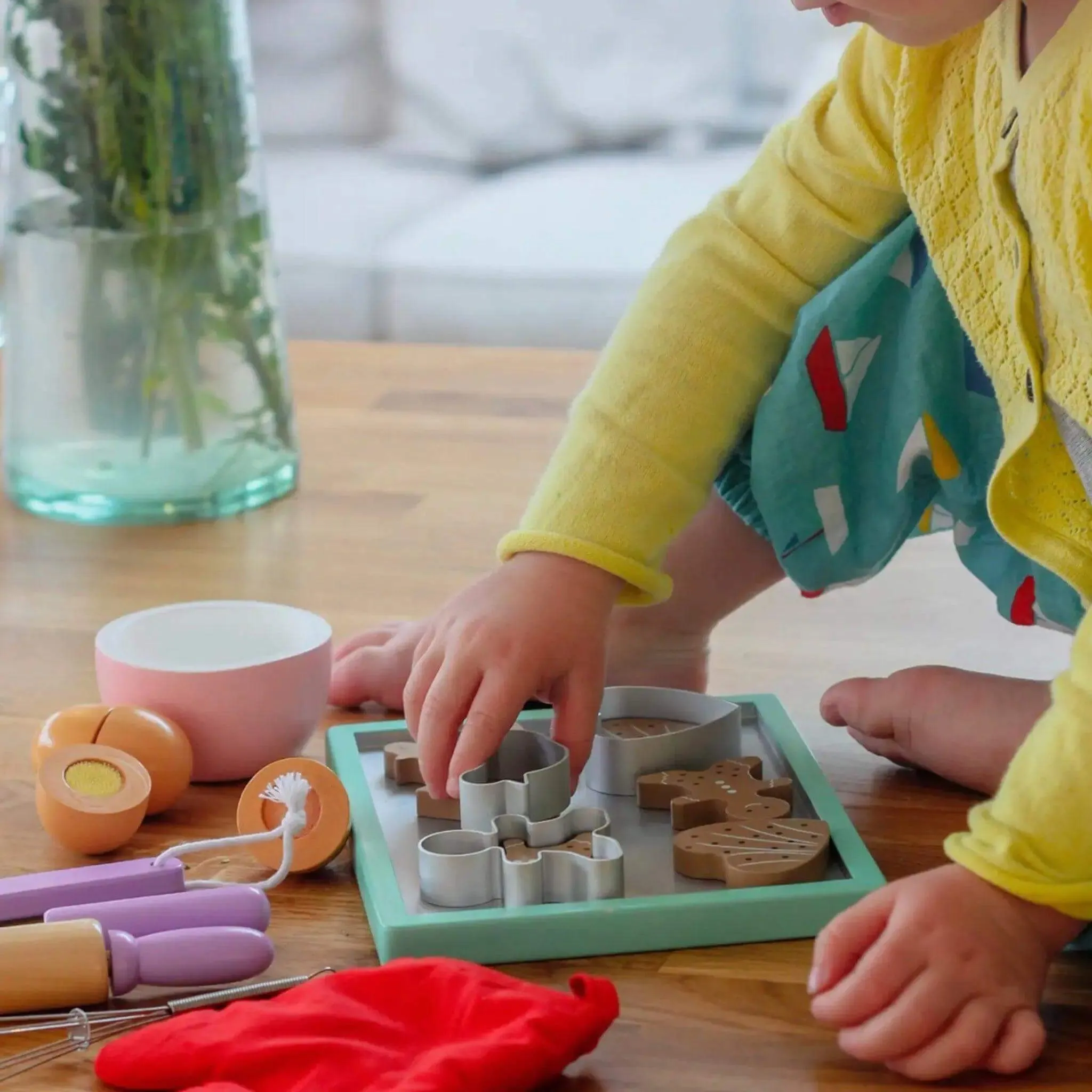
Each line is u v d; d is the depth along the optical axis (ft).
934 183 3.00
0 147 5.06
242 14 4.44
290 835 2.73
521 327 8.54
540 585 3.03
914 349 3.33
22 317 4.56
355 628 3.94
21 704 3.55
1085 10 2.60
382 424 5.57
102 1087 2.26
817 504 3.47
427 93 10.19
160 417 4.56
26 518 4.72
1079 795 2.28
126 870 2.70
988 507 2.95
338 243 8.86
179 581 4.23
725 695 3.66
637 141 10.07
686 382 3.23
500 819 2.77
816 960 2.33
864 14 2.65
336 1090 2.10
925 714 3.16
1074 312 2.67
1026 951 2.29
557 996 2.25
